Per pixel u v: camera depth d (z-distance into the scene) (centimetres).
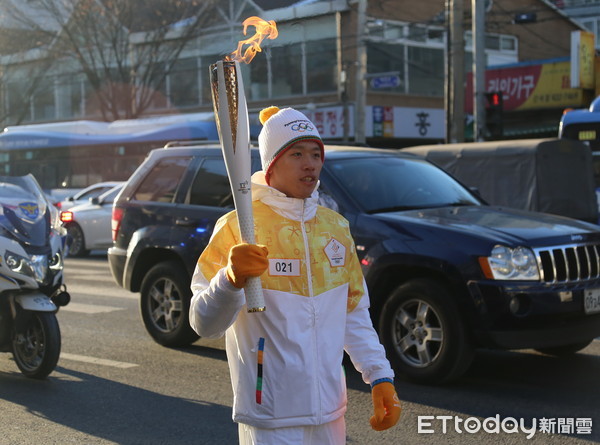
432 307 574
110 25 2769
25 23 2875
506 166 1465
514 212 653
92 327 836
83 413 538
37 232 607
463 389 575
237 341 261
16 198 616
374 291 606
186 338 725
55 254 613
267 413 255
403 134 3300
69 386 606
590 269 588
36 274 595
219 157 730
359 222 620
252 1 2194
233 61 234
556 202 1431
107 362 681
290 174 266
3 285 591
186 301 715
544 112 3034
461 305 562
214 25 2520
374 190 656
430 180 703
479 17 1889
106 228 1628
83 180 2553
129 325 847
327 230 271
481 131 1894
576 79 2848
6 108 3275
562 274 572
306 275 262
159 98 3170
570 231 590
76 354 712
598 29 4369
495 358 676
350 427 501
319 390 258
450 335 566
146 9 2733
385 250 595
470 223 600
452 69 1850
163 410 543
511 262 554
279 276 259
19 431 503
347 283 272
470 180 1508
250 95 3005
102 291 1105
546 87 3003
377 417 264
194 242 707
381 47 3194
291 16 848
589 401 545
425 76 3394
